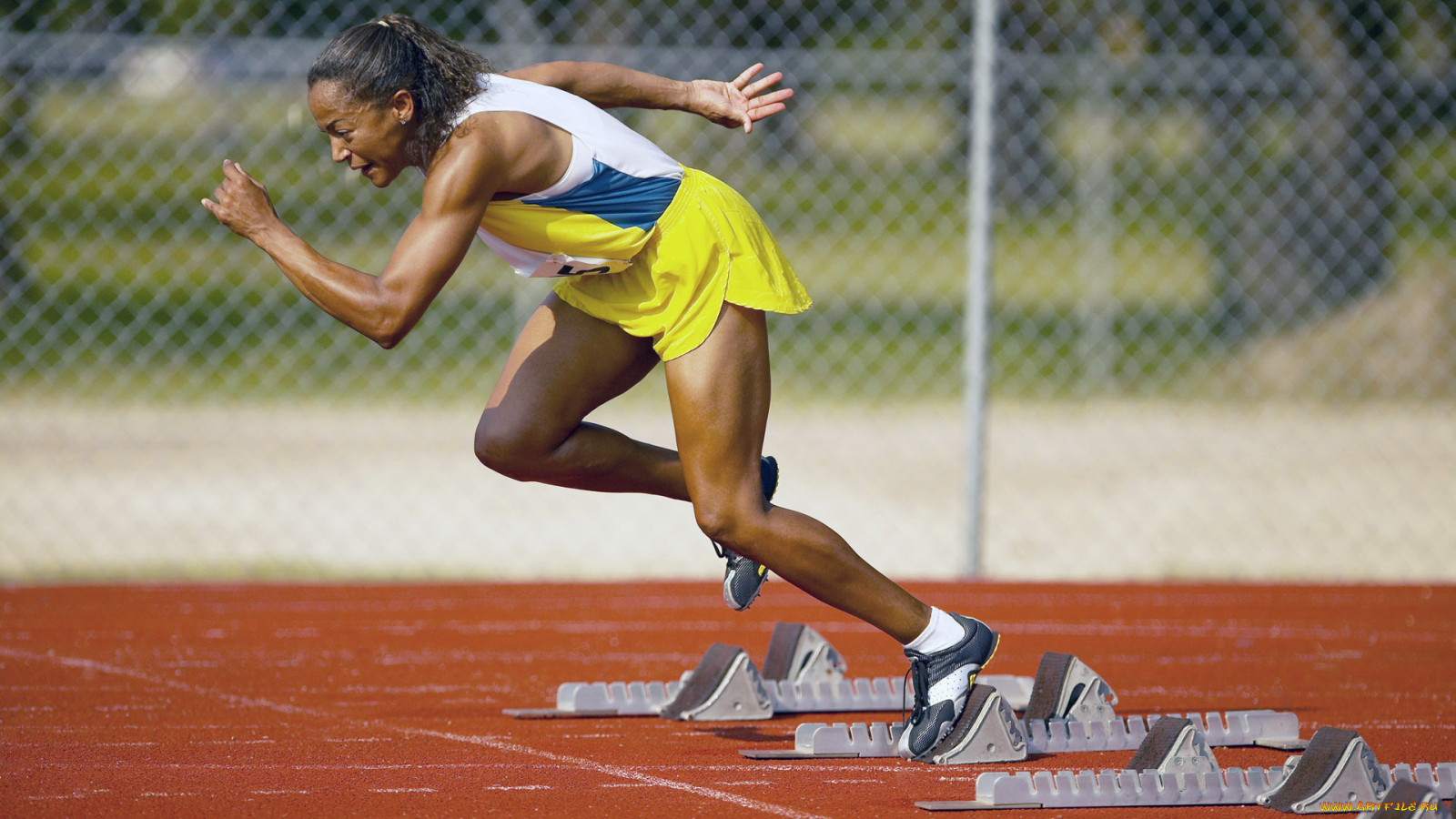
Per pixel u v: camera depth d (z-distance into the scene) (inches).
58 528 1064.8
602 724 545.3
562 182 431.5
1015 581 941.2
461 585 912.3
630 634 762.8
